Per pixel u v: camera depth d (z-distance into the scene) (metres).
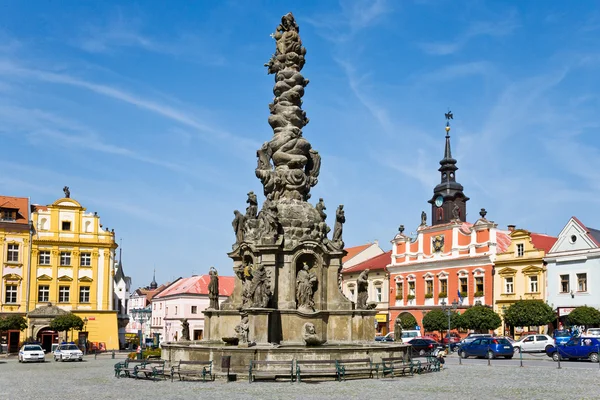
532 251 68.25
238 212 33.56
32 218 72.06
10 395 23.81
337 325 31.42
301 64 35.03
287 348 27.64
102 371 36.69
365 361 27.58
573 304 63.94
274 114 34.34
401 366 29.91
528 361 43.25
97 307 73.25
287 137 33.62
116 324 73.69
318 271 31.84
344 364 27.69
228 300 32.88
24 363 48.59
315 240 31.69
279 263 31.28
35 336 69.44
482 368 36.12
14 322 65.94
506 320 63.38
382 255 94.44
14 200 73.56
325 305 31.80
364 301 32.00
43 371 38.12
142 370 29.47
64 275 72.50
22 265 70.81
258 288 29.67
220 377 27.02
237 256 33.00
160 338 104.25
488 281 72.25
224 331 32.09
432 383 26.39
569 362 42.03
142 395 22.69
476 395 22.73
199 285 97.81
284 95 34.31
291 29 35.38
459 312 75.06
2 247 70.12
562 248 65.62
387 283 86.94
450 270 77.38
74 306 72.44
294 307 30.86
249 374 25.94
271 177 33.34
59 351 51.22
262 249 30.98
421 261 81.38
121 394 23.20
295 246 31.28
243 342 27.88
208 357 28.28
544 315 61.50
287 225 31.98
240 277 32.75
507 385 26.30
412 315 81.31
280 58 34.78
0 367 43.50
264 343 28.78
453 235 77.56
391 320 85.00
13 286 70.31
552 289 66.19
